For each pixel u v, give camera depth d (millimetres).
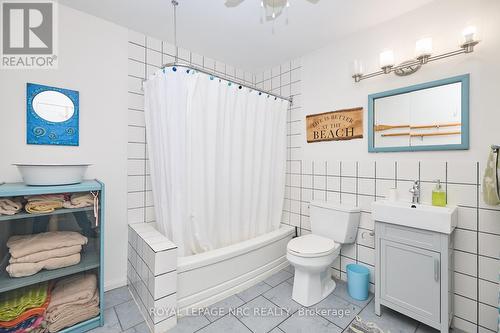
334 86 2041
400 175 1656
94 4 1593
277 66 2541
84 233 1569
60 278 1520
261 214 2211
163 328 1391
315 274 1699
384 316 1548
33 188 1254
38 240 1362
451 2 1443
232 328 1424
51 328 1292
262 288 1879
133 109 1921
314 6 1576
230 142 1905
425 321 1362
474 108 1361
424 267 1368
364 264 1863
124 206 1893
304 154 2289
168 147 1623
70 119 1645
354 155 1910
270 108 2193
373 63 1797
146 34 1967
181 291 1523
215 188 1819
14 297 1300
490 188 1191
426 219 1331
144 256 1533
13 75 1476
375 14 1657
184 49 2197
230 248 1814
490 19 1312
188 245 1729
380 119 1753
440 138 1478
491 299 1321
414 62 1528
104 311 1576
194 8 1618
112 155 1829
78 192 1480
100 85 1768
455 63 1425
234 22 1778
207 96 1739
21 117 1491
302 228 2318
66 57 1631
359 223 1885
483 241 1344
